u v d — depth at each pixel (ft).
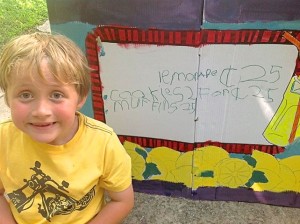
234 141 5.13
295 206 5.56
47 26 10.99
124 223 5.39
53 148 3.55
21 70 3.15
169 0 4.24
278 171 5.31
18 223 3.93
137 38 4.55
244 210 5.53
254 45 4.38
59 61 3.20
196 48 4.47
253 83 4.64
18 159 3.66
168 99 4.91
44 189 3.68
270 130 4.97
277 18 4.17
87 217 3.93
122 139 5.40
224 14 4.22
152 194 5.82
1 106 7.76
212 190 5.62
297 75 4.51
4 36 10.36
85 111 5.24
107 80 4.92
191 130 5.10
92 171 3.71
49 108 3.27
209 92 4.77
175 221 5.41
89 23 4.57
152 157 5.48
